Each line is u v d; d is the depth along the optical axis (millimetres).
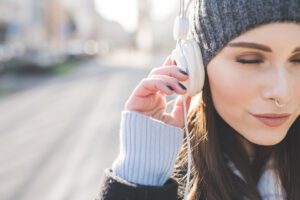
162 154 965
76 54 29422
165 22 54094
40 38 39000
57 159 5184
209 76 934
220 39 882
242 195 998
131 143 969
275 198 1023
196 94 972
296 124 1040
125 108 1005
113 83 15336
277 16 823
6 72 17859
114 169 981
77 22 64062
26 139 6406
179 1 963
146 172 956
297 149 1044
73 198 3820
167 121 1022
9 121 8031
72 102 10531
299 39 837
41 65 18516
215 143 1007
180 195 1046
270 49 844
